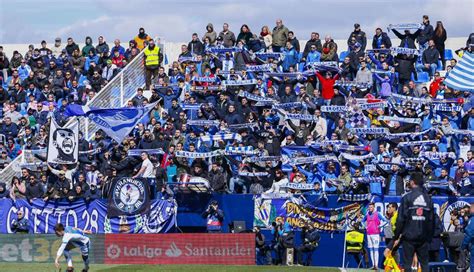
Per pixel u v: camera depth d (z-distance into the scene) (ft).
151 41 174.29
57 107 167.12
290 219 131.13
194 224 134.31
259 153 138.62
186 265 125.39
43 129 154.92
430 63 165.27
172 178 137.90
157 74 174.29
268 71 160.35
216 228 131.85
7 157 152.15
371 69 160.56
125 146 144.66
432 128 143.23
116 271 117.19
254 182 136.36
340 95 154.40
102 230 134.92
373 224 125.18
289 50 168.35
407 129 144.25
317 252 130.11
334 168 136.77
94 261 129.08
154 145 144.15
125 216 134.82
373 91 159.63
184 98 157.89
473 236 96.58
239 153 137.59
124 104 167.73
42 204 135.85
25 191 137.08
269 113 150.71
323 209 130.41
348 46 173.68
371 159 135.54
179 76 166.50
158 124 145.28
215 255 127.95
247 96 150.92
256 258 128.47
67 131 137.59
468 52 156.15
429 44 165.48
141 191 135.13
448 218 128.16
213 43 174.81
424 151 137.90
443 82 149.69
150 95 171.01
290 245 127.65
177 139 143.54
